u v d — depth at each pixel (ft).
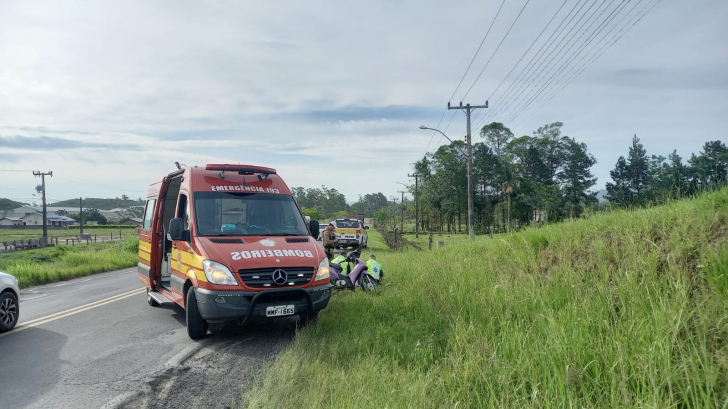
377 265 32.40
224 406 14.38
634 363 11.54
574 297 17.35
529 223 34.65
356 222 95.71
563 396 10.96
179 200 26.25
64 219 431.02
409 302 24.68
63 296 39.37
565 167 322.75
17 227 389.60
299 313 21.77
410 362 16.26
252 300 20.20
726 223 16.72
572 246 23.12
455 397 12.76
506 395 11.91
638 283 15.92
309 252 22.70
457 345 16.29
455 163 264.31
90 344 21.80
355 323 22.39
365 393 13.52
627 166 243.81
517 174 296.51
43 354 20.20
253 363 18.44
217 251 21.24
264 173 27.58
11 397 15.33
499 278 24.21
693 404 9.57
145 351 20.47
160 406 14.43
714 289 13.15
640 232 19.98
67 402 14.85
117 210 575.79
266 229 24.63
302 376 15.69
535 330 15.80
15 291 25.36
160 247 31.12
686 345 11.44
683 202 20.79
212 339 22.34
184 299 23.62
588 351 12.81
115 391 15.72
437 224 300.81
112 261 72.64
